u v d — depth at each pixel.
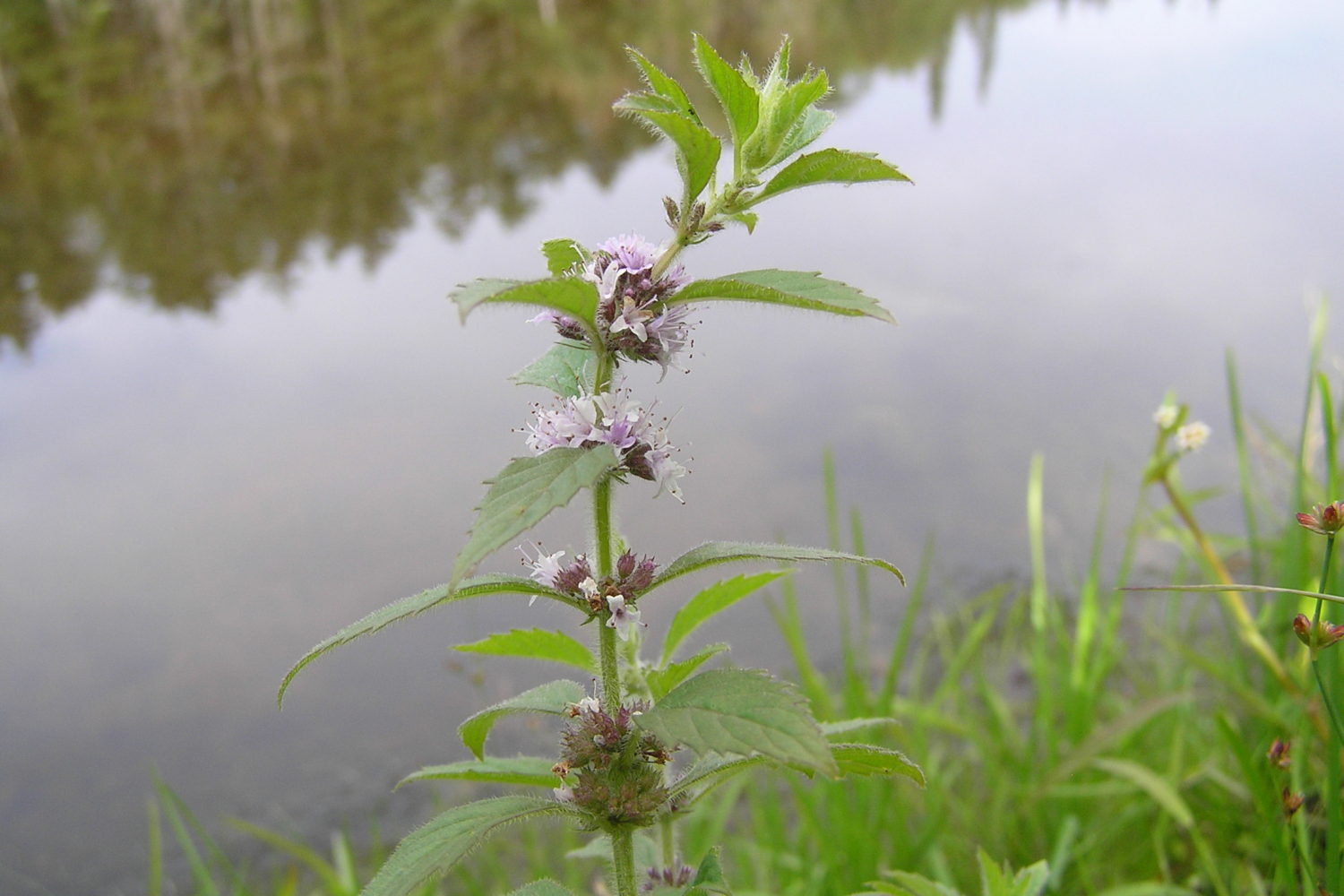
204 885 4.34
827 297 1.76
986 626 5.37
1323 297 4.45
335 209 15.79
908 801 4.48
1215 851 3.93
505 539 1.59
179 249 14.65
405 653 6.72
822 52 27.72
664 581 2.07
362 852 5.27
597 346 2.00
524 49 27.25
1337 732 2.63
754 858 4.48
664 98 1.79
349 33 29.42
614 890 2.35
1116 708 4.92
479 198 15.49
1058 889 3.79
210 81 25.23
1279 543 4.86
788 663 6.23
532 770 2.31
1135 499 7.06
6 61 25.03
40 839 5.49
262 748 6.04
